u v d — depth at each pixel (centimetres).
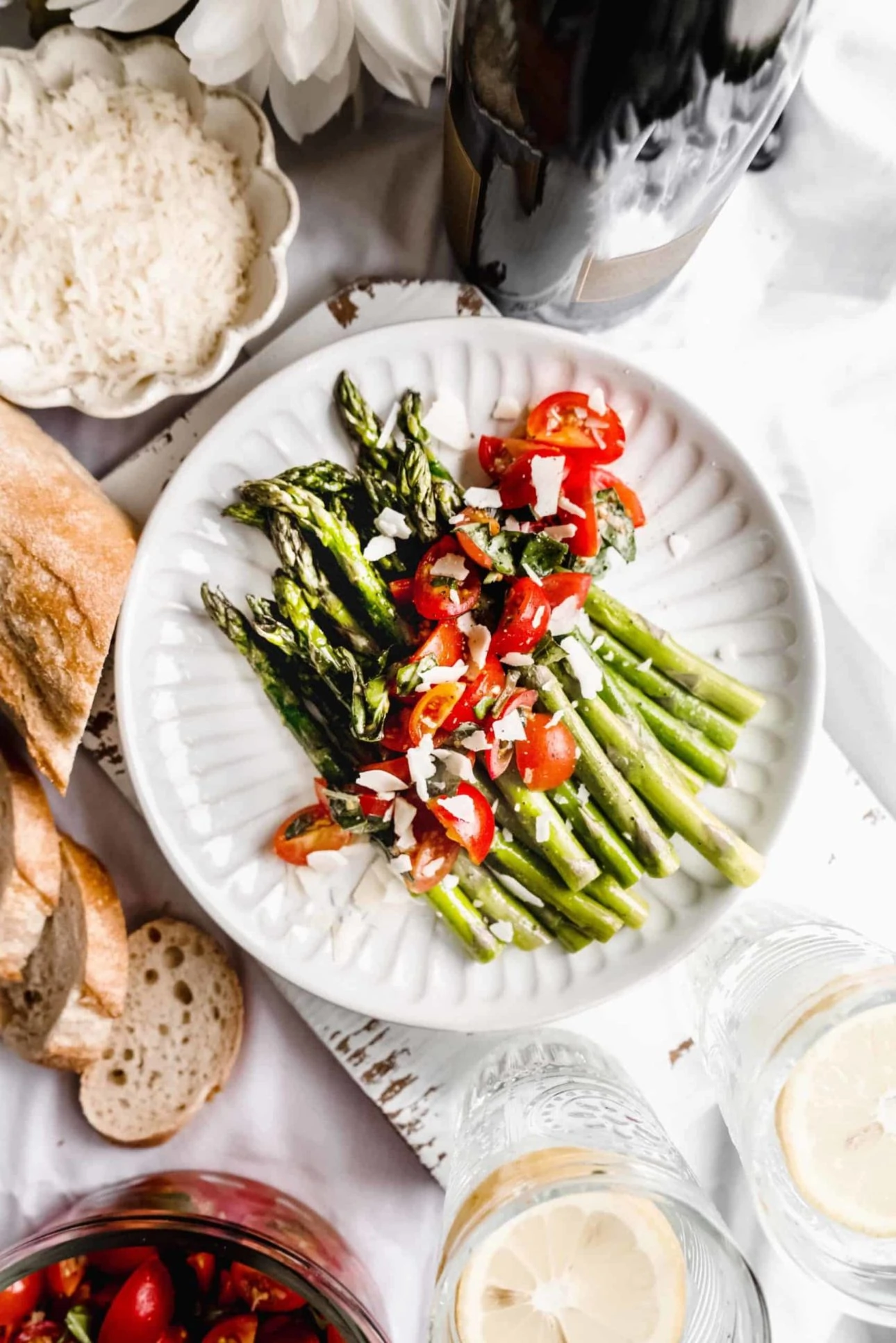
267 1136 54
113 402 50
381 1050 52
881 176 52
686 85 41
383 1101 52
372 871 51
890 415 55
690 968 53
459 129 46
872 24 50
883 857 53
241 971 54
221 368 49
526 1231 45
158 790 51
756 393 54
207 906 50
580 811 50
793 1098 45
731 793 52
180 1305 52
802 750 51
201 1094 53
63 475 49
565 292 50
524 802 49
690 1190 43
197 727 52
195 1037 53
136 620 49
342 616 50
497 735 48
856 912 53
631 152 42
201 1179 53
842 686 55
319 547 50
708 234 53
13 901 51
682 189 44
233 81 49
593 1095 48
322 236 53
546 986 52
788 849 53
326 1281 48
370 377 50
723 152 43
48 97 49
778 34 41
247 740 52
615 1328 45
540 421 50
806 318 54
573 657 49
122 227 48
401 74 49
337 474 51
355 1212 54
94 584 48
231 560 51
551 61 41
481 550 48
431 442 51
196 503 50
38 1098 54
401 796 50
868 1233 46
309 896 52
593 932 51
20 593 48
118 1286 53
